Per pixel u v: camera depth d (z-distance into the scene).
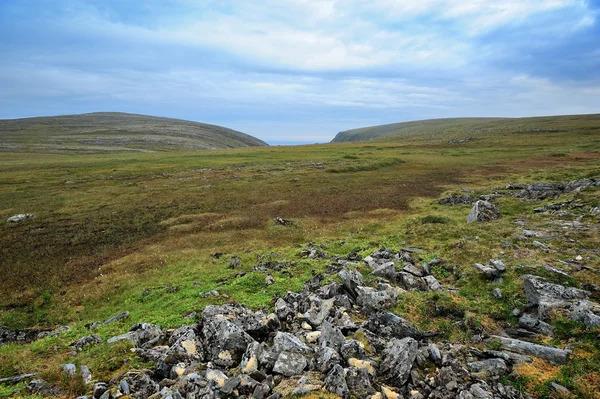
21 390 9.42
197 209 46.44
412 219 34.66
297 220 38.28
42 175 74.44
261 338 12.23
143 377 9.48
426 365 10.07
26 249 32.19
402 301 14.14
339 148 140.88
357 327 12.33
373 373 9.36
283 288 18.12
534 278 14.16
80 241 34.44
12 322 19.55
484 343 11.17
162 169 84.56
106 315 19.00
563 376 8.91
